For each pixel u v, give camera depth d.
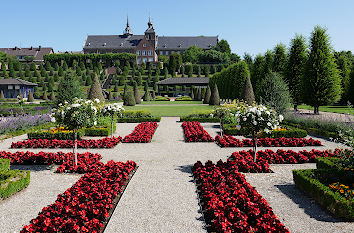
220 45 119.88
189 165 9.71
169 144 13.52
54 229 4.81
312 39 25.23
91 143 12.70
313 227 5.31
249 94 27.48
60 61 103.31
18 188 7.12
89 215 5.50
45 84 75.00
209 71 100.75
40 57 109.19
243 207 5.75
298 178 7.30
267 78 21.14
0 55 98.69
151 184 7.70
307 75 25.45
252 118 9.14
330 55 24.66
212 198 5.91
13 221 5.63
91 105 9.35
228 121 18.66
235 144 12.73
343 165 7.30
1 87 63.00
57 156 9.82
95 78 26.00
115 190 6.74
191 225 5.39
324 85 24.47
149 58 106.19
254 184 7.77
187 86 80.69
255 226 4.92
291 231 5.17
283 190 7.30
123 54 102.81
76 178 8.34
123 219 5.63
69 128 9.15
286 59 30.30
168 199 6.64
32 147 12.76
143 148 12.59
